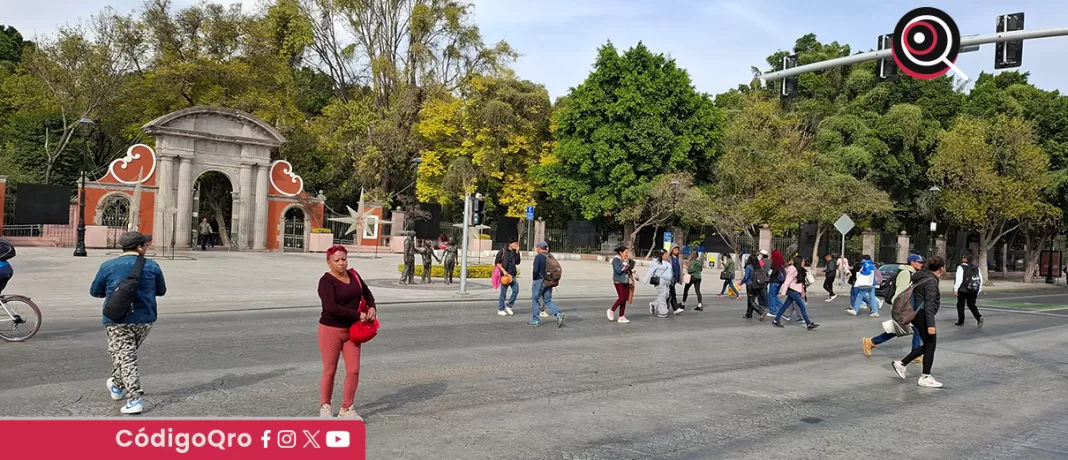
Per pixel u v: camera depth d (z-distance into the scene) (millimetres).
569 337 12977
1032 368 11117
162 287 7188
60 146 43500
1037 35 11461
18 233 39062
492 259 42375
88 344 10406
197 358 9609
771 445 6402
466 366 9695
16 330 10688
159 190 37625
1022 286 41312
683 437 6566
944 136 39938
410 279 23516
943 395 8867
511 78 48438
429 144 49531
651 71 44375
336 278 6590
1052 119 45844
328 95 60844
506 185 48719
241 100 46094
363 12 49875
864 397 8578
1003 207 37844
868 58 13008
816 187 38938
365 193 47625
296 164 51375
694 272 19094
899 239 45750
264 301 17234
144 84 44312
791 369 10344
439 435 6359
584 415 7246
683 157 44094
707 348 12164
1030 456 6324
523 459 5773
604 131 44438
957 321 18406
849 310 19438
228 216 50250
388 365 9586
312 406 7160
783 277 17266
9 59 55844
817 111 49969
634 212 43219
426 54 48656
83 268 24156
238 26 47562
